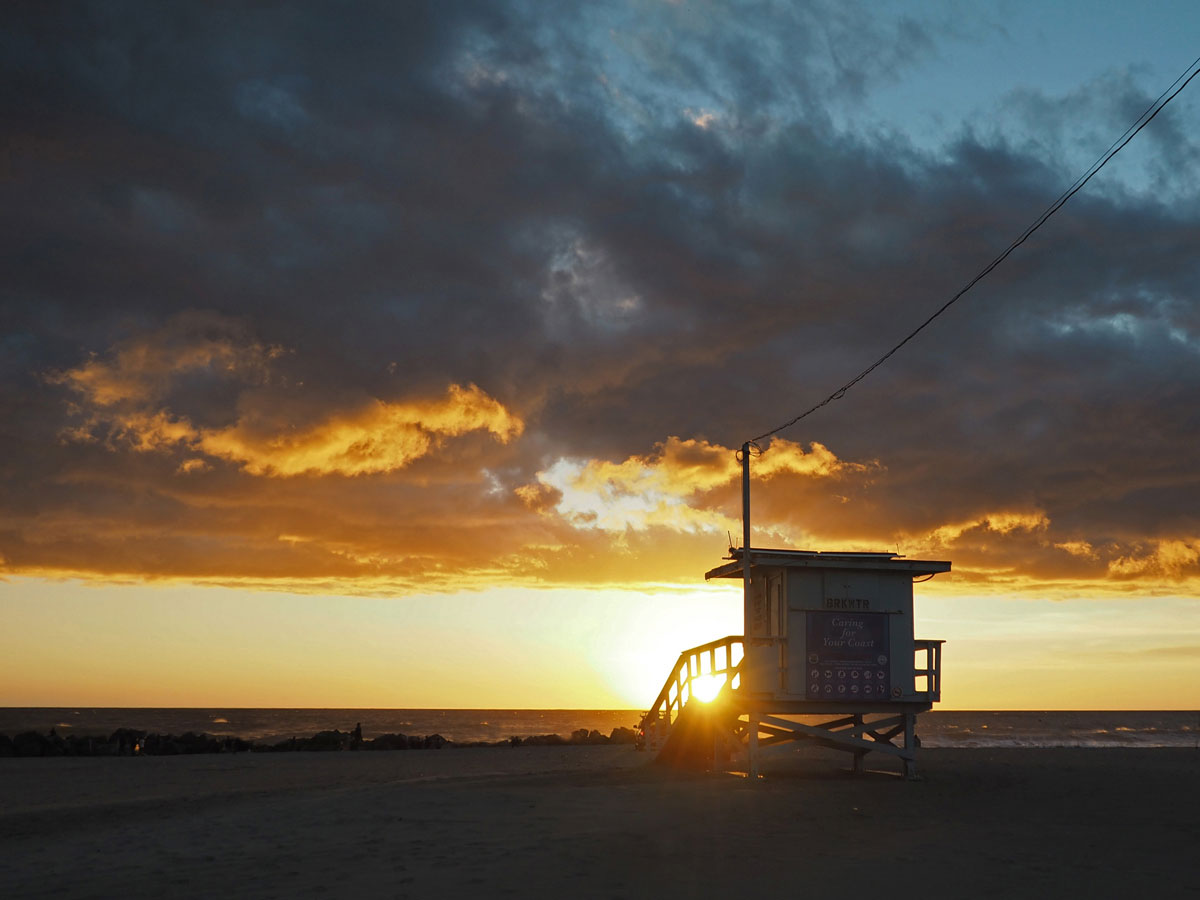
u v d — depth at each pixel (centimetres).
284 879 1059
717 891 953
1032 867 1069
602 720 18288
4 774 3238
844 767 2444
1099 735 9112
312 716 18975
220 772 3200
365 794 1822
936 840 1245
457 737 9838
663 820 1400
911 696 2055
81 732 10594
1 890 1088
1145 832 1327
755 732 2033
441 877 1032
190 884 1061
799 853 1147
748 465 2222
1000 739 7550
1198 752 3750
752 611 2214
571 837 1256
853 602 2058
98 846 1423
